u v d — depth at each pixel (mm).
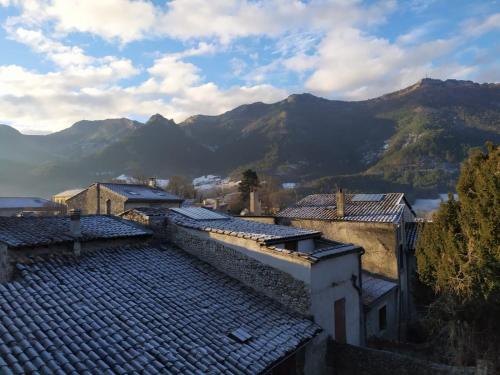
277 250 11945
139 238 13641
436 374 10602
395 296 20234
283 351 9336
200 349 8359
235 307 11023
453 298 13336
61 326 7891
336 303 13289
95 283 10250
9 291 8836
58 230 12172
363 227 21969
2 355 6543
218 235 13219
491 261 12305
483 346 13016
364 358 11539
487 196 12406
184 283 11648
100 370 6812
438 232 15133
